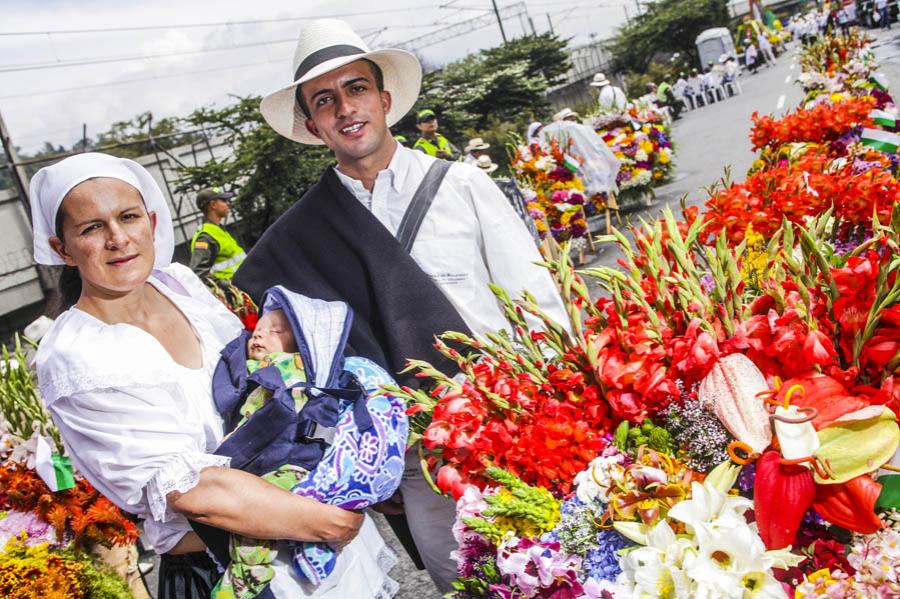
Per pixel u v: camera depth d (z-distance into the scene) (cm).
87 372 208
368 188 275
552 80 4431
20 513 307
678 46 6019
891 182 288
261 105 290
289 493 215
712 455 169
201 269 790
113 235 214
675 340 180
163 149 2159
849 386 167
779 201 297
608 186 939
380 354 263
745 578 151
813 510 159
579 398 193
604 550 171
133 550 327
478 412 199
